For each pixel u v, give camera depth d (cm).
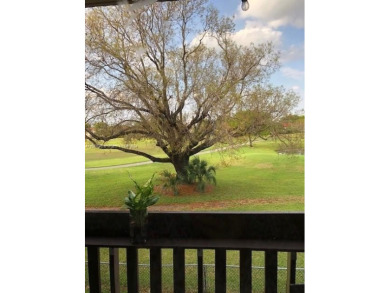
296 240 155
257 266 201
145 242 154
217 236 160
